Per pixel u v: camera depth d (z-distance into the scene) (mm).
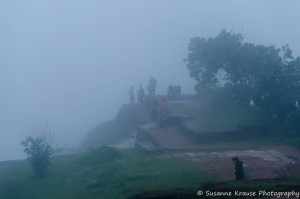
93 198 15547
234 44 32656
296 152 22844
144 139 28953
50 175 20453
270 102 27281
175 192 13523
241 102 33031
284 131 27250
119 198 14953
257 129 26969
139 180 17094
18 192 18172
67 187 18141
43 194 17328
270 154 22406
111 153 23000
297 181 14477
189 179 16875
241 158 21391
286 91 26219
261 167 19484
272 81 27094
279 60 27953
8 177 20719
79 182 18672
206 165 19703
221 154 22438
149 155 22609
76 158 24125
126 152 24547
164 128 29219
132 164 20188
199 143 25531
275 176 17672
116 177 17797
